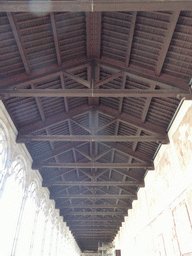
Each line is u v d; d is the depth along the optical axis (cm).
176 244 1442
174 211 1488
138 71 1388
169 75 1336
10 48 1184
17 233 1656
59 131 2027
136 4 795
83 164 2066
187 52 1194
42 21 1152
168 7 807
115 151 2383
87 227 4659
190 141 1264
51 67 1399
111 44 1380
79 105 1902
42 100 1592
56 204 3231
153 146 1958
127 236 3538
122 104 1766
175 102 1473
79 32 1311
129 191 2897
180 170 1405
